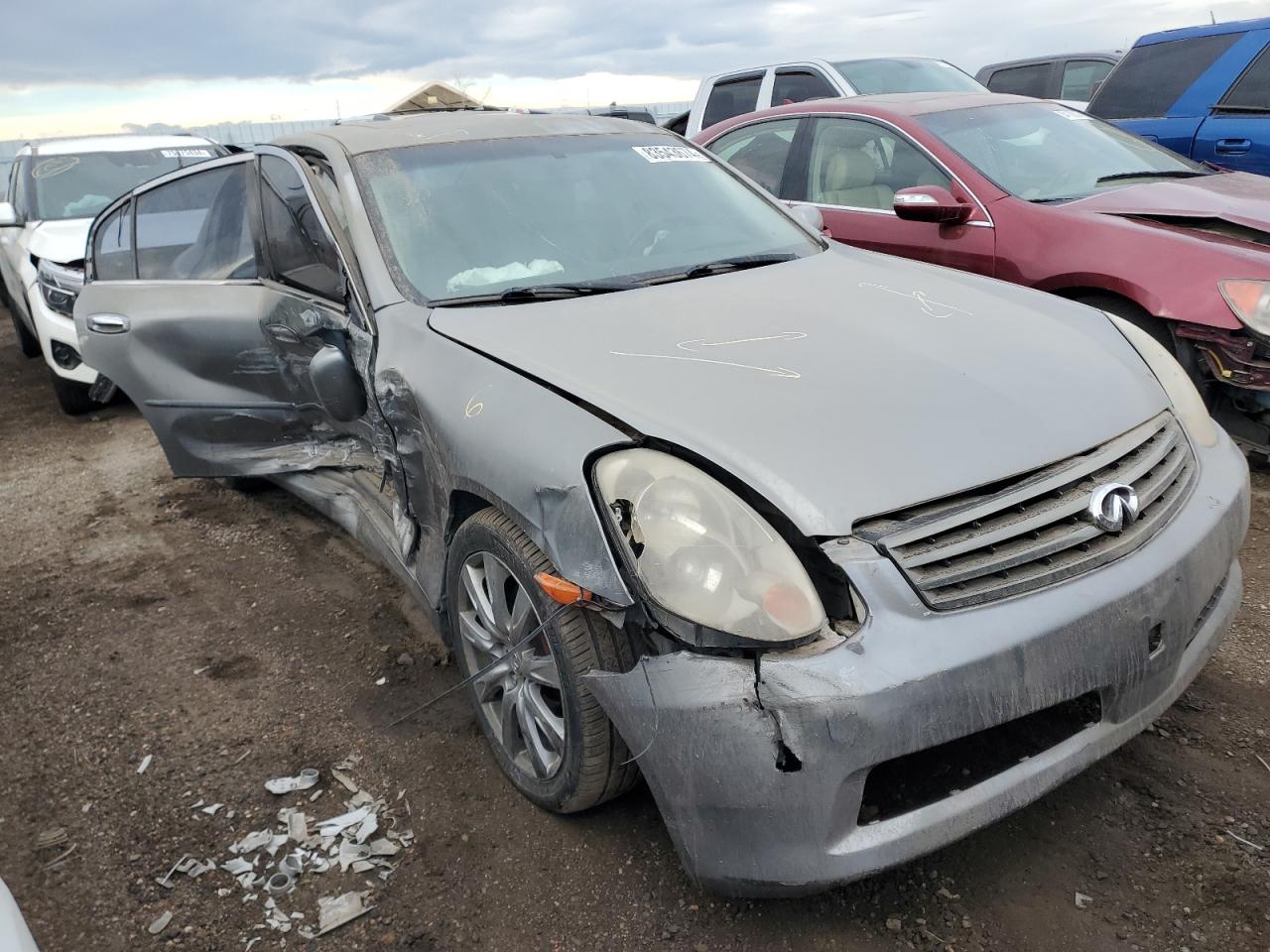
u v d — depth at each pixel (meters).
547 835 2.28
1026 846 2.13
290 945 2.04
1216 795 2.21
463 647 2.55
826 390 2.08
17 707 3.06
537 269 2.89
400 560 2.95
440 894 2.14
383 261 2.86
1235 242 3.79
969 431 1.98
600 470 1.94
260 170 3.68
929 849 1.77
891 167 5.02
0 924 1.38
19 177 7.61
